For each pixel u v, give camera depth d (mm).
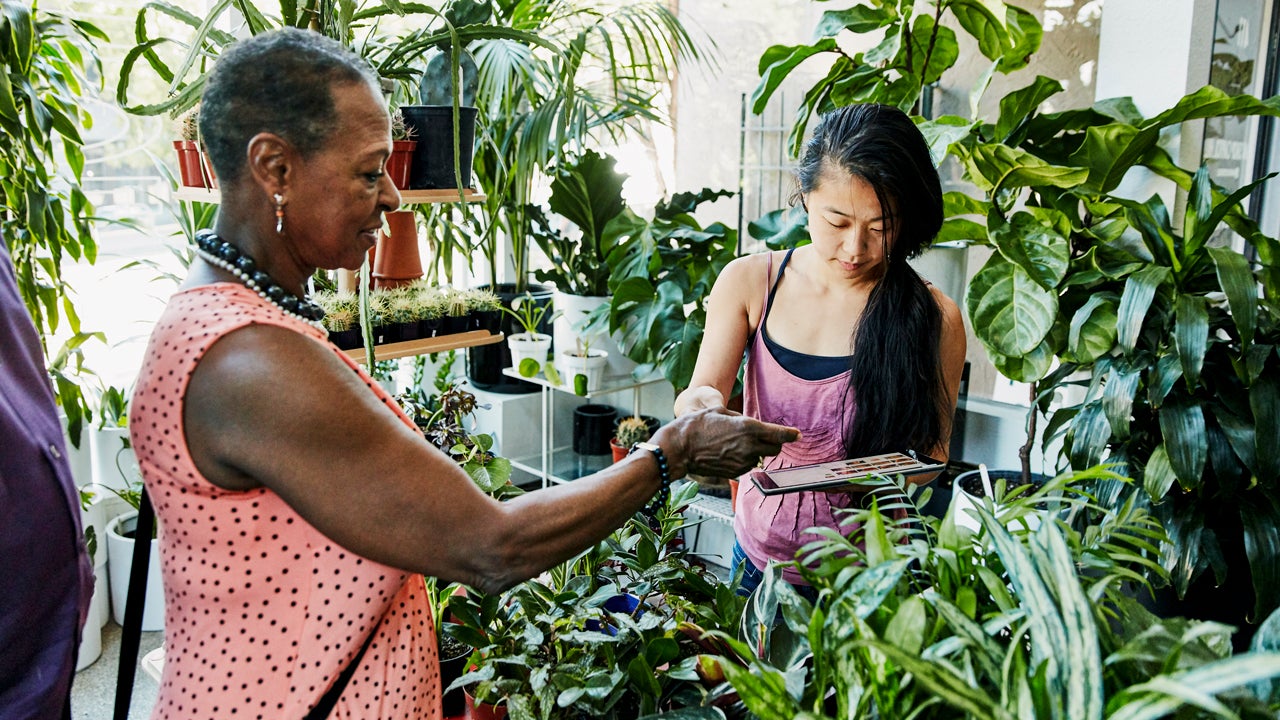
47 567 1318
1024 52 2605
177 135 2297
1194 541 2125
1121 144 2318
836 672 947
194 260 1092
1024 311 2297
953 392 1751
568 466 3770
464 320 2807
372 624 1104
